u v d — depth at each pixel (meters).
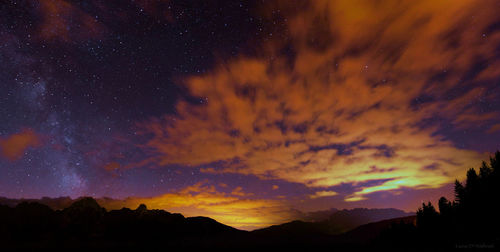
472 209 34.88
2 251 93.75
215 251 92.00
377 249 47.88
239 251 88.69
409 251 39.38
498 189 32.88
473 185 35.88
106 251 98.00
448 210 40.72
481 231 32.91
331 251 63.19
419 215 46.50
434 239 39.38
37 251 96.31
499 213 32.03
